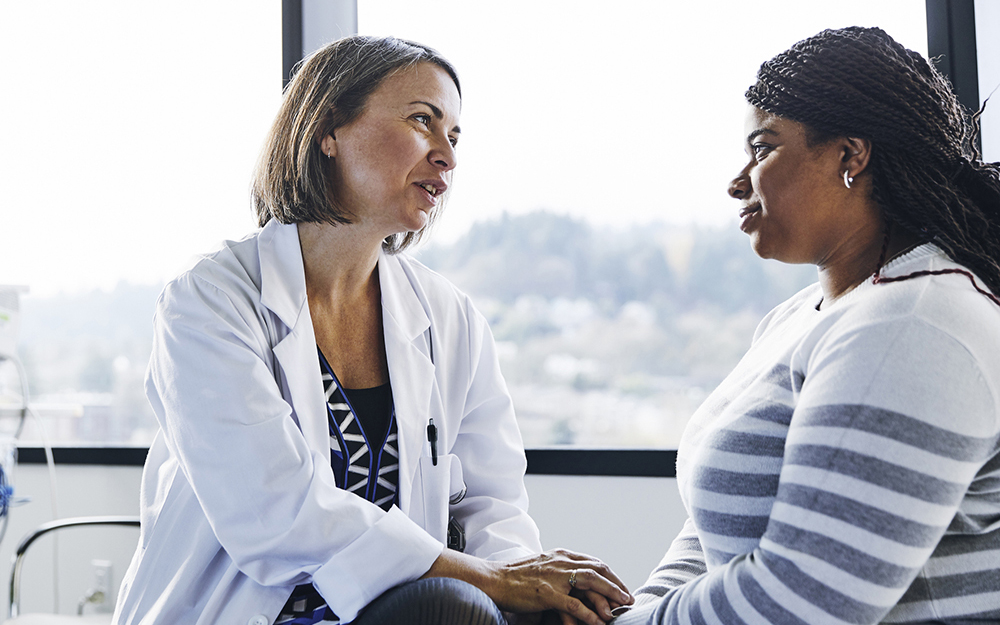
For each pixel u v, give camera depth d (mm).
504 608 1085
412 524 1123
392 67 1240
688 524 1183
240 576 1147
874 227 861
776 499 796
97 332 2459
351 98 1230
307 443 1181
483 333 1488
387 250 1442
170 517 1206
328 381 1262
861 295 815
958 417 694
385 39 1299
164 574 1184
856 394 729
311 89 1260
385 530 1081
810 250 893
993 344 722
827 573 721
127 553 2342
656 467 2100
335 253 1299
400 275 1430
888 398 712
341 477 1237
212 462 1088
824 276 911
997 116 1952
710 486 893
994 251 841
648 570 2094
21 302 2365
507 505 1392
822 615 724
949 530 769
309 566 1084
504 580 1102
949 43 2029
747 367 1006
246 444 1075
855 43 852
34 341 2479
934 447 693
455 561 1112
